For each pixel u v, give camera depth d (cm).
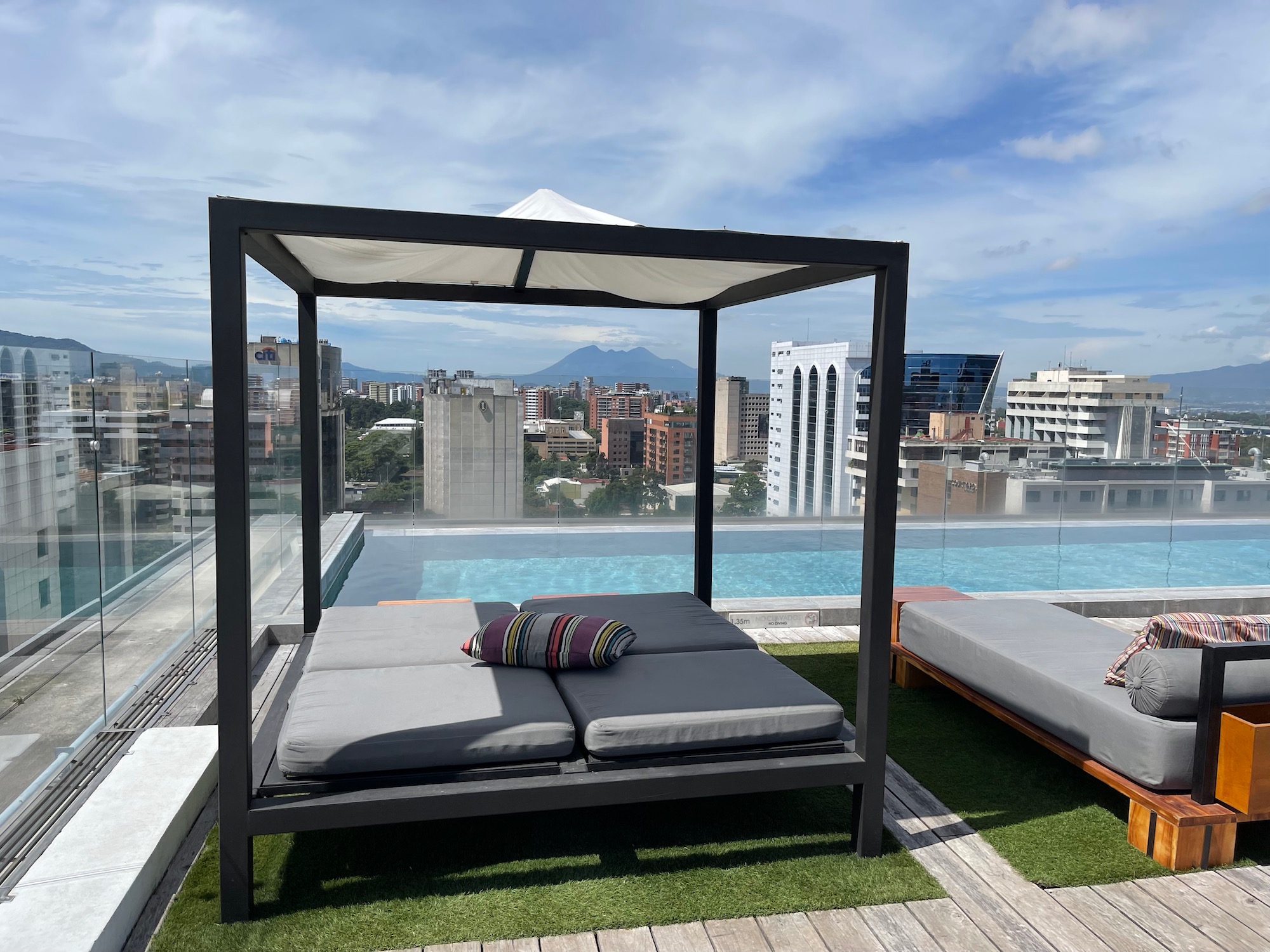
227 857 233
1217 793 274
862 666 278
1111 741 295
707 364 483
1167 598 604
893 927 238
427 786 252
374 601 693
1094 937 235
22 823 267
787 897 251
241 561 228
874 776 276
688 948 226
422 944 226
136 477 383
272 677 434
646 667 328
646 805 313
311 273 405
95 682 331
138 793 283
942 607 432
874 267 266
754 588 771
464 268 384
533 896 250
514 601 708
